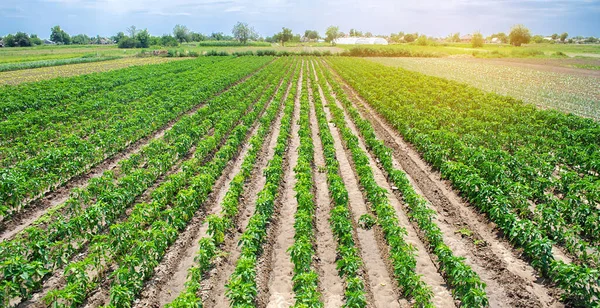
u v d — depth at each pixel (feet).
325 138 76.89
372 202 53.67
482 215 50.70
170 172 66.85
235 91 135.74
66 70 229.04
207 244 40.34
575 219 46.73
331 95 142.00
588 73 219.20
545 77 198.80
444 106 111.86
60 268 40.27
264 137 87.51
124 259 37.83
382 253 43.45
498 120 90.58
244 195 57.88
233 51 386.32
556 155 67.97
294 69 233.55
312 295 32.91
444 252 38.68
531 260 41.19
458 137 77.10
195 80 161.07
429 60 323.16
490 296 36.50
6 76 196.54
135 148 79.00
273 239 46.42
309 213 47.26
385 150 71.82
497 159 63.16
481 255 42.63
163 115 94.63
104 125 90.48
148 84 146.30
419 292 34.14
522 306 34.88
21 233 42.27
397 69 222.48
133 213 45.93
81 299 34.14
